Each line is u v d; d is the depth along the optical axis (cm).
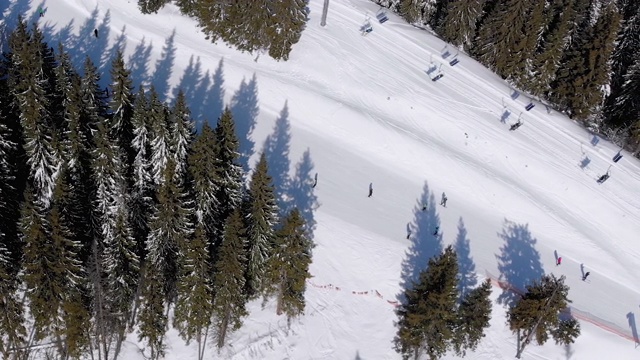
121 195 3838
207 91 5534
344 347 4191
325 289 4434
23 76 3831
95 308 3688
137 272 3881
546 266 4922
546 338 4228
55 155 3819
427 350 4053
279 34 5522
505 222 5194
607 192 5562
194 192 3928
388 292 4472
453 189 5325
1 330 3706
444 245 4809
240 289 3803
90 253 3784
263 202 3784
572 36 6419
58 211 3306
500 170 5578
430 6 6956
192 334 3972
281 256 3891
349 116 5528
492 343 4338
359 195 5044
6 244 3791
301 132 5431
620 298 4862
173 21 5922
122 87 3941
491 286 4534
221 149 3972
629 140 6431
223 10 5541
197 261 3606
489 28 6544
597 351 4422
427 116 5734
